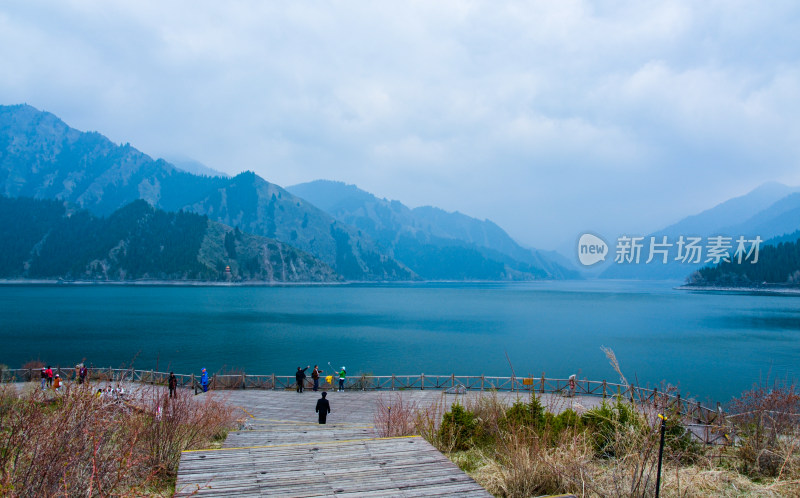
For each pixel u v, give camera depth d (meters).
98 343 68.81
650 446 7.05
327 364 54.91
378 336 79.50
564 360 58.03
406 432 12.05
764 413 10.21
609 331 87.38
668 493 7.39
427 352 63.62
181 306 136.38
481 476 8.53
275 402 24.98
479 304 166.12
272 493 6.78
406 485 7.14
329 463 8.09
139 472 8.06
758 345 69.62
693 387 43.12
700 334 82.44
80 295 178.75
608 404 11.30
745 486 8.22
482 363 55.97
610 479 7.44
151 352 62.00
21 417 6.06
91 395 6.99
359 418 21.11
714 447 11.14
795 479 8.23
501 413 12.65
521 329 91.06
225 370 49.72
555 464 7.77
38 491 5.70
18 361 54.84
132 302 148.12
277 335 79.44
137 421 8.66
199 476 7.43
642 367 53.28
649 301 177.12
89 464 6.40
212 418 13.24
